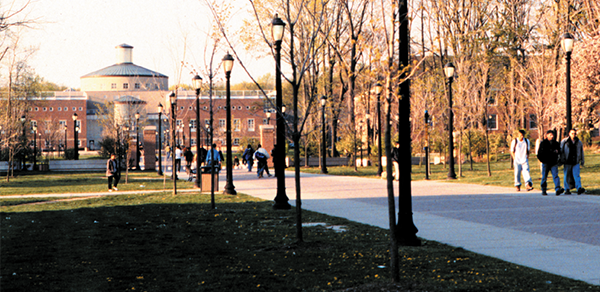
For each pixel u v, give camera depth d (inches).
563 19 1037.8
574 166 644.7
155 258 321.4
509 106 1312.7
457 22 1376.7
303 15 1003.9
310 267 291.4
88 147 4160.9
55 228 456.4
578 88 1008.9
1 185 1066.1
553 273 270.5
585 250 328.2
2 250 351.3
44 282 263.4
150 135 1776.6
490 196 652.7
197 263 305.9
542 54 1080.8
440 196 669.3
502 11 1299.2
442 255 317.7
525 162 707.4
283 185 577.9
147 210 586.9
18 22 501.4
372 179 1077.1
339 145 1806.1
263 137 1817.2
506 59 1279.5
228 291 244.7
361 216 506.9
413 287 243.0
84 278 271.4
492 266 286.0
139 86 4603.8
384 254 323.9
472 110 1257.4
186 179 1250.0
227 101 746.2
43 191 904.9
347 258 313.9
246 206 607.5
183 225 464.4
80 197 790.5
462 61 1253.1
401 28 339.9
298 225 362.0
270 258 318.0
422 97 1306.6
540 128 1070.4
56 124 3420.3
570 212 490.3
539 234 386.6
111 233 423.2
